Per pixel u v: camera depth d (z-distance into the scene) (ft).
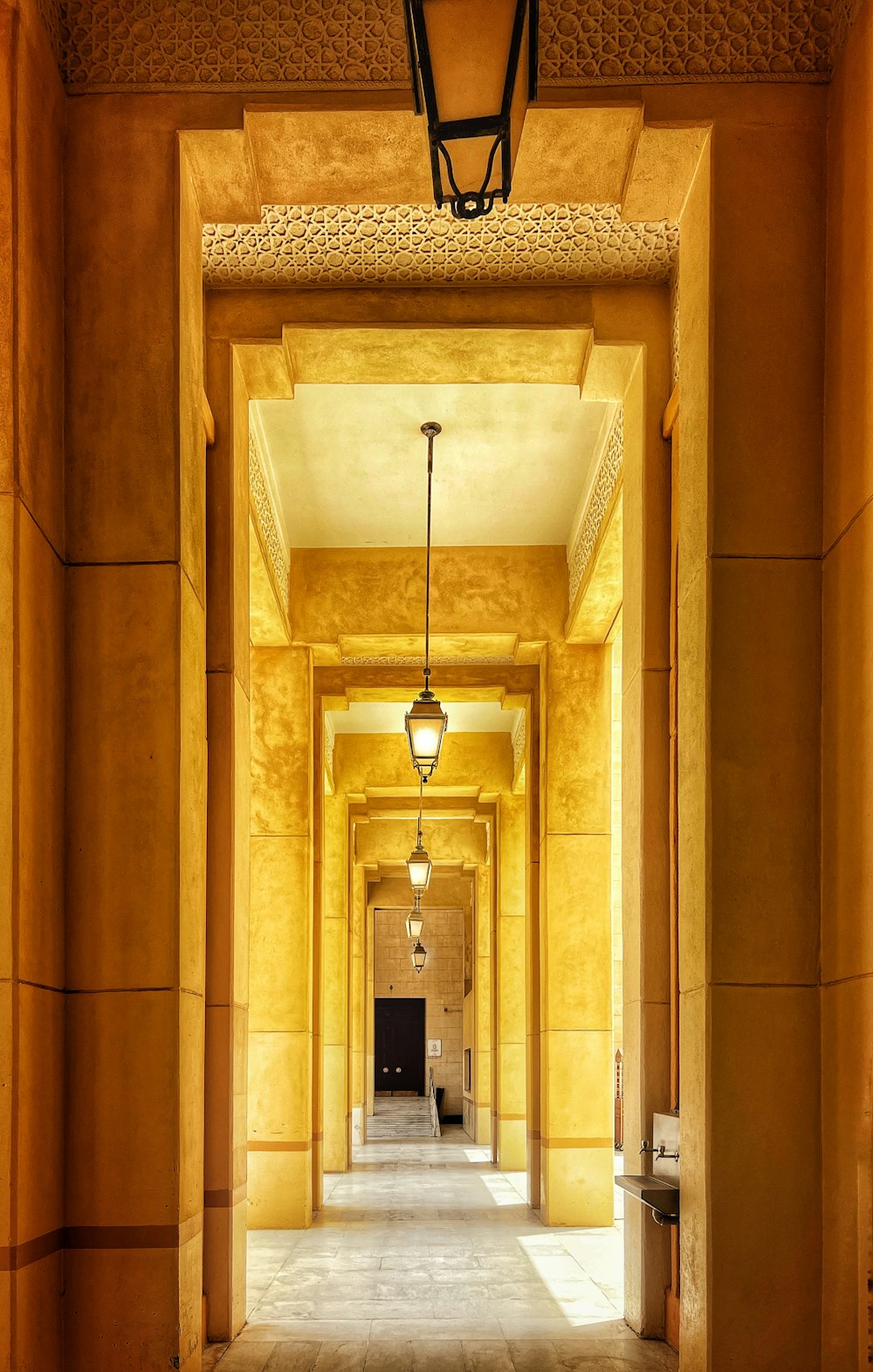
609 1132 33.81
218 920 20.31
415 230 20.25
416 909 63.77
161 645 14.85
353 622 35.70
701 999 14.61
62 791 14.49
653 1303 20.16
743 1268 13.82
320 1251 29.55
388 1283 25.23
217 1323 19.72
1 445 13.38
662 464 21.39
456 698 42.22
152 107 15.60
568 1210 33.63
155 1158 13.94
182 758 14.84
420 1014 129.49
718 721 14.78
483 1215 36.60
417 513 33.58
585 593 31.40
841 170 14.79
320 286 22.12
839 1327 13.24
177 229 15.47
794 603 14.99
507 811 54.24
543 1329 20.92
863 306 13.83
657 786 20.65
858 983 13.07
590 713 35.22
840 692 14.11
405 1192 43.78
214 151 15.75
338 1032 52.34
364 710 48.34
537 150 16.03
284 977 34.65
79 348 15.30
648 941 20.38
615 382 23.06
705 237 15.58
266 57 15.58
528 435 28.99
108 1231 13.79
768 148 15.46
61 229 15.39
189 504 15.78
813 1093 14.15
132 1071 14.08
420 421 28.30
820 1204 13.93
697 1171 14.51
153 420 15.21
